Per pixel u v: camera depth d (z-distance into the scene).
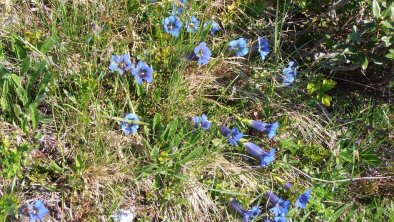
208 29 0.91
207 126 0.83
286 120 0.90
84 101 0.80
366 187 0.90
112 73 0.85
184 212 0.80
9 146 0.76
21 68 0.79
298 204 0.82
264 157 0.83
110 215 0.77
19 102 0.80
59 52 0.83
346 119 0.96
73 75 0.82
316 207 0.84
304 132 0.92
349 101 0.98
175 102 0.86
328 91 0.98
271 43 0.98
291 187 0.83
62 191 0.76
